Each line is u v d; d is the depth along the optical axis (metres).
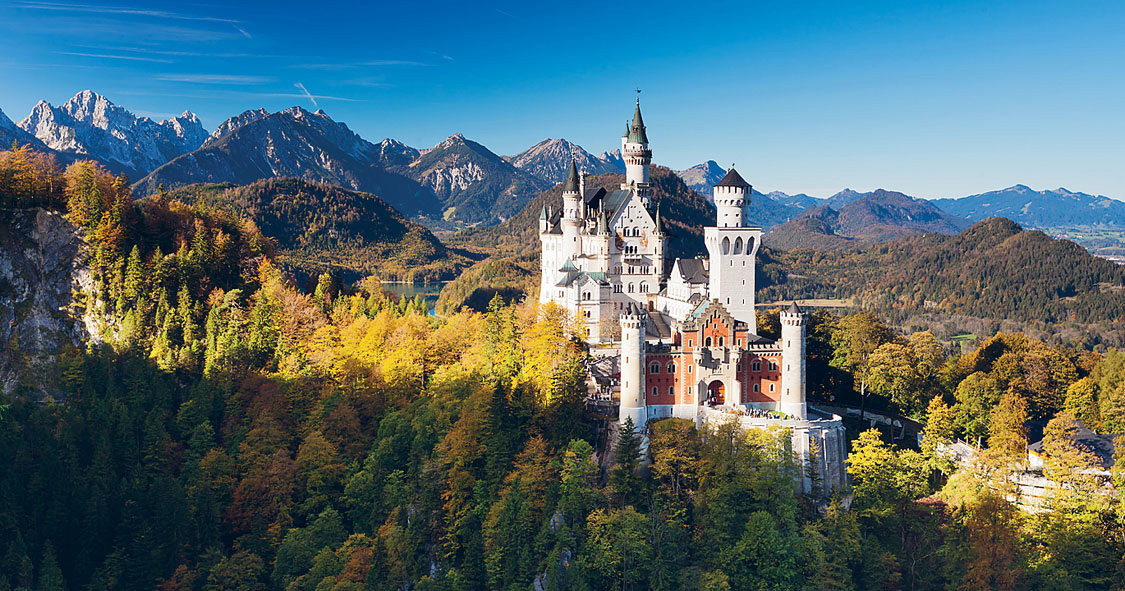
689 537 135.88
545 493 138.88
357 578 129.50
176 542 135.50
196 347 186.75
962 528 138.88
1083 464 145.62
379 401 174.12
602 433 154.25
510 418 154.88
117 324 199.12
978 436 172.00
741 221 180.88
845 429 175.62
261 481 147.12
